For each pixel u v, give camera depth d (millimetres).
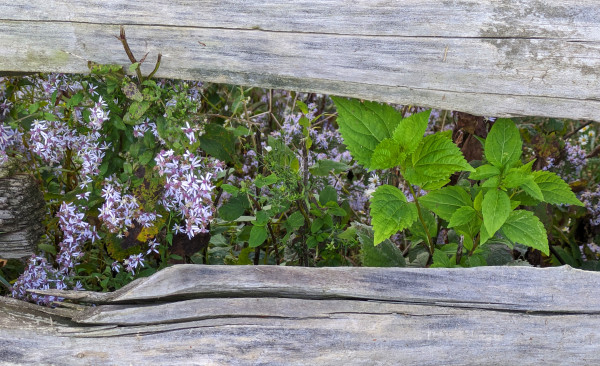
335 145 1083
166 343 660
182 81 741
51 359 664
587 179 1169
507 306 672
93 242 773
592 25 607
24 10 685
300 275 677
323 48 654
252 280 672
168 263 829
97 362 664
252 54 667
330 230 827
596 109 625
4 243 727
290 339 661
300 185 839
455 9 625
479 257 725
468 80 639
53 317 685
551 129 966
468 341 668
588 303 669
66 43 692
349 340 665
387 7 634
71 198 765
